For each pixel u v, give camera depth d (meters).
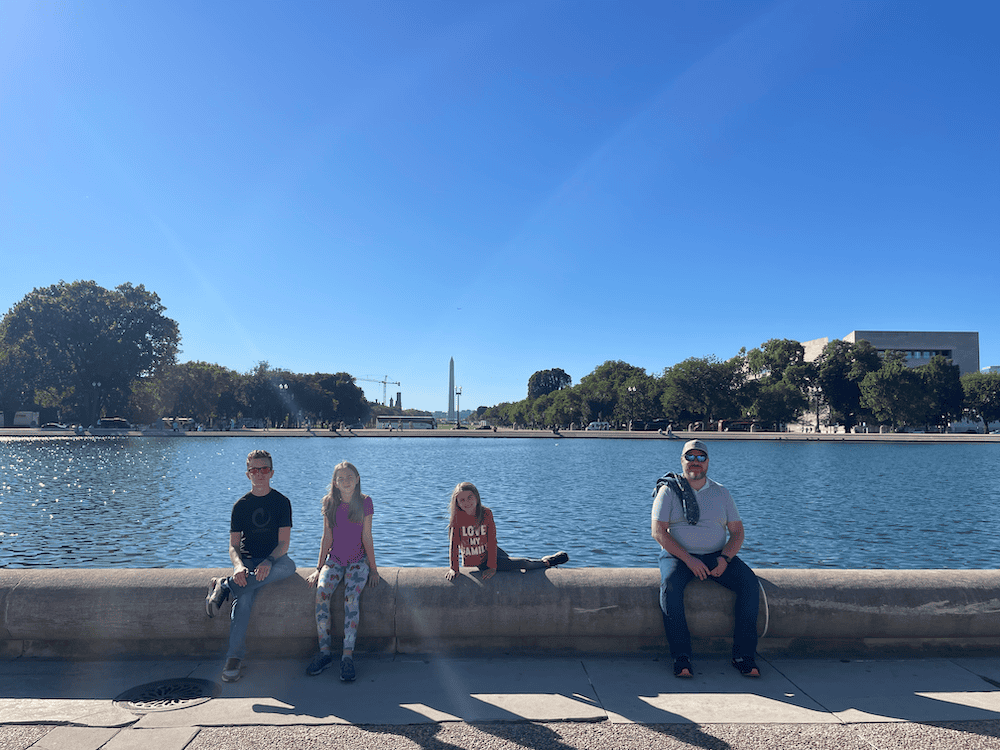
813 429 105.31
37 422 87.25
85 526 15.37
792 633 5.30
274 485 24.31
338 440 71.00
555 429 80.75
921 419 82.75
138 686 4.65
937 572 5.59
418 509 18.34
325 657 4.95
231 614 5.15
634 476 28.83
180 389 95.62
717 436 69.00
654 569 5.67
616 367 128.75
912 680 4.81
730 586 5.23
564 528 15.25
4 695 4.48
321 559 5.36
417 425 127.31
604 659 5.27
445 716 4.12
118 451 45.62
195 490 22.58
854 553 12.83
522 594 5.28
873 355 89.19
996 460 39.00
